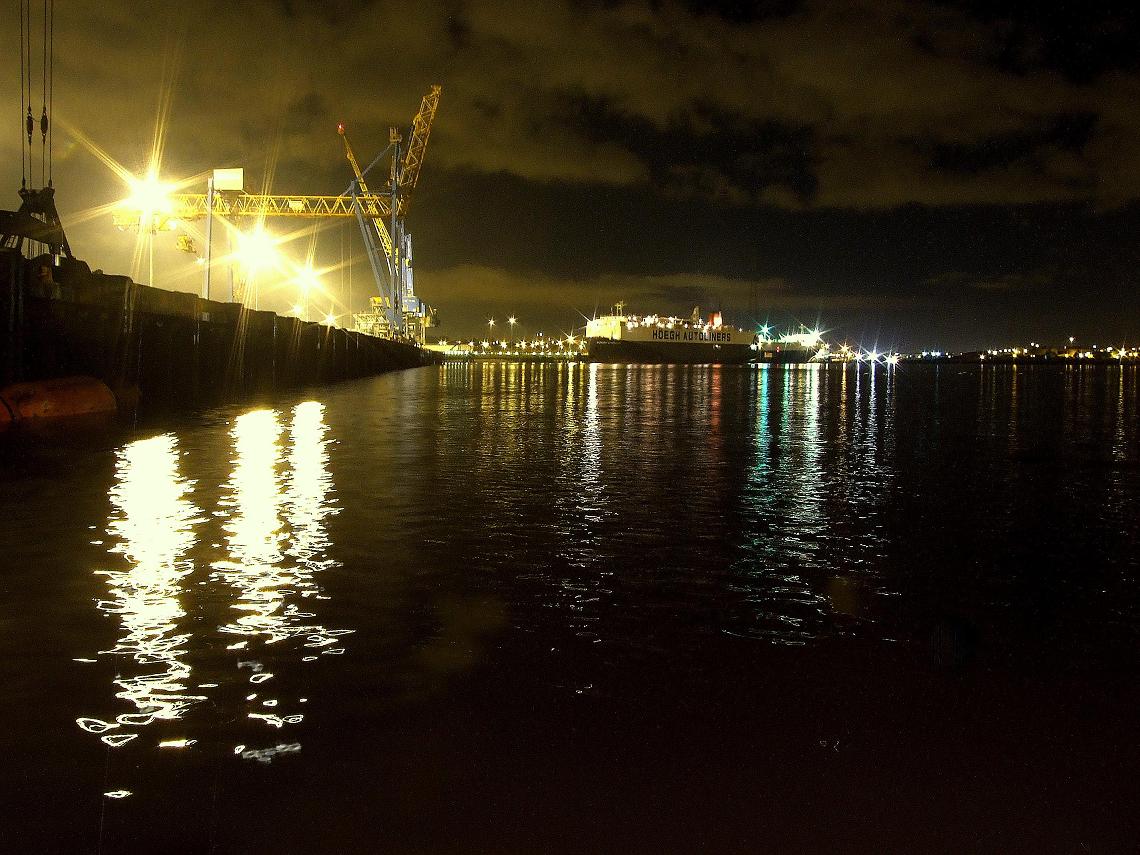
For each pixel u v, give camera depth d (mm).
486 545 9594
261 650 6078
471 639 6434
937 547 10000
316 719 5008
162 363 29891
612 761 4609
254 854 3771
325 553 9000
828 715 5234
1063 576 8695
